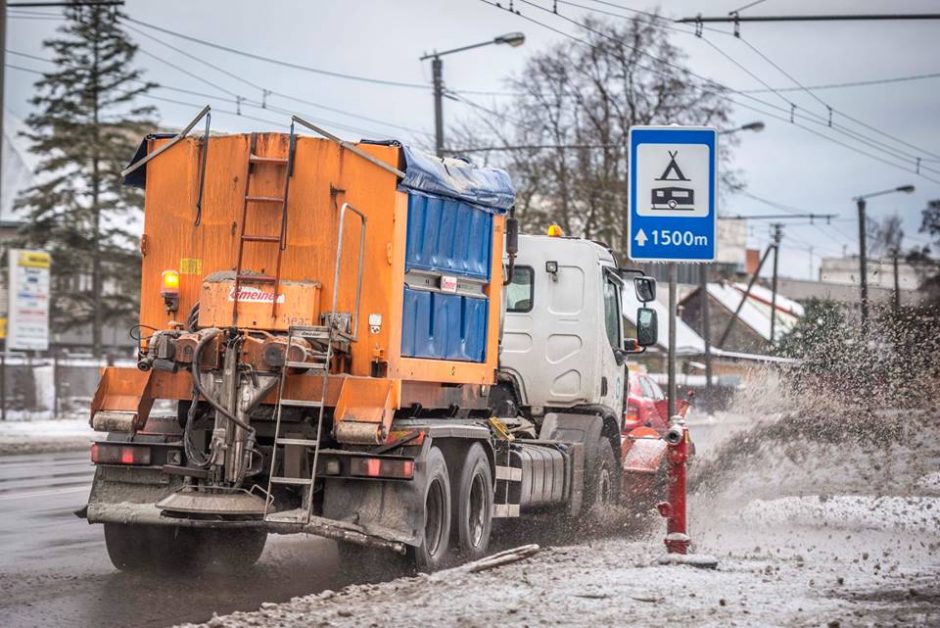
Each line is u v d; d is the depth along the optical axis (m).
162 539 19.73
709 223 22.23
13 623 15.33
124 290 106.75
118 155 104.31
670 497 20.30
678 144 22.34
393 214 19.69
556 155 105.88
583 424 28.72
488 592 16.62
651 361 120.12
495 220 24.19
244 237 19.72
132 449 19.36
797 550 23.81
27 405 67.19
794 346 36.62
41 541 22.77
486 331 23.86
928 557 22.86
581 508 27.89
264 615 15.00
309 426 18.86
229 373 18.59
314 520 18.52
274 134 19.83
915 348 34.97
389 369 19.72
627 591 16.83
